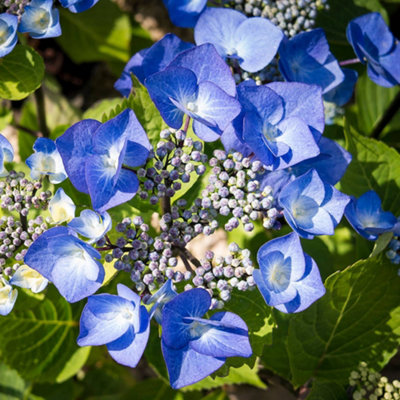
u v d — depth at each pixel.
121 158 0.51
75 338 0.65
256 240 0.67
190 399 0.69
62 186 0.59
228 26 0.59
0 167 0.56
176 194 0.57
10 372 0.69
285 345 0.63
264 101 0.55
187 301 0.51
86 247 0.51
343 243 0.69
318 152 0.54
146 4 0.81
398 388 0.59
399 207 0.61
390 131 0.72
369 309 0.59
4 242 0.55
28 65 0.60
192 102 0.55
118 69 0.75
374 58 0.63
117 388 0.74
